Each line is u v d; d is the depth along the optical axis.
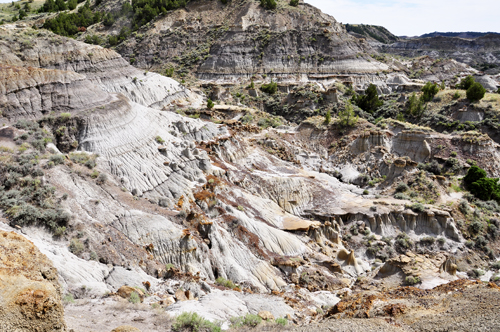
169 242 32.91
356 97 101.06
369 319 22.12
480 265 45.22
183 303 25.00
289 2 153.12
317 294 35.19
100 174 35.97
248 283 34.28
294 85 107.12
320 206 51.03
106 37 144.00
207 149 51.84
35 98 40.28
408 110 91.25
